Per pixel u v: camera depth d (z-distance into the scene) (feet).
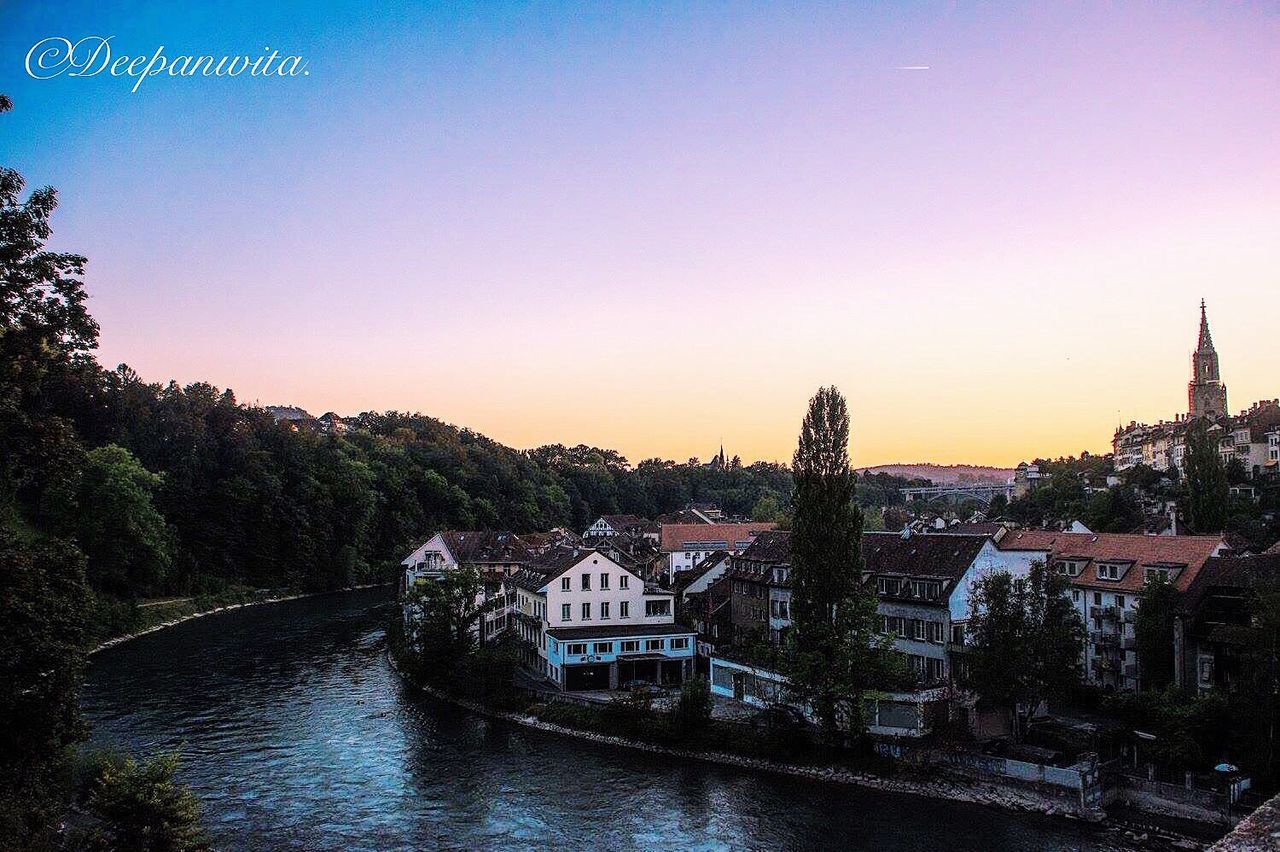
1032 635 192.34
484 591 312.91
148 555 417.49
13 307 108.37
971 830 163.43
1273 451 508.53
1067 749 188.34
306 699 254.68
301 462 569.23
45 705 110.93
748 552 307.37
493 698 243.19
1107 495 482.69
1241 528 366.02
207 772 191.52
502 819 168.86
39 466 119.75
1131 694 208.44
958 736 201.77
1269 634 163.63
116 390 498.28
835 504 214.69
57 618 115.34
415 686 270.46
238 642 347.36
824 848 156.87
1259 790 162.20
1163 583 221.87
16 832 106.63
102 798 117.60
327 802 175.83
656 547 494.59
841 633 201.05
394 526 642.22
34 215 106.42
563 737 221.05
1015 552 237.25
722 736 208.23
